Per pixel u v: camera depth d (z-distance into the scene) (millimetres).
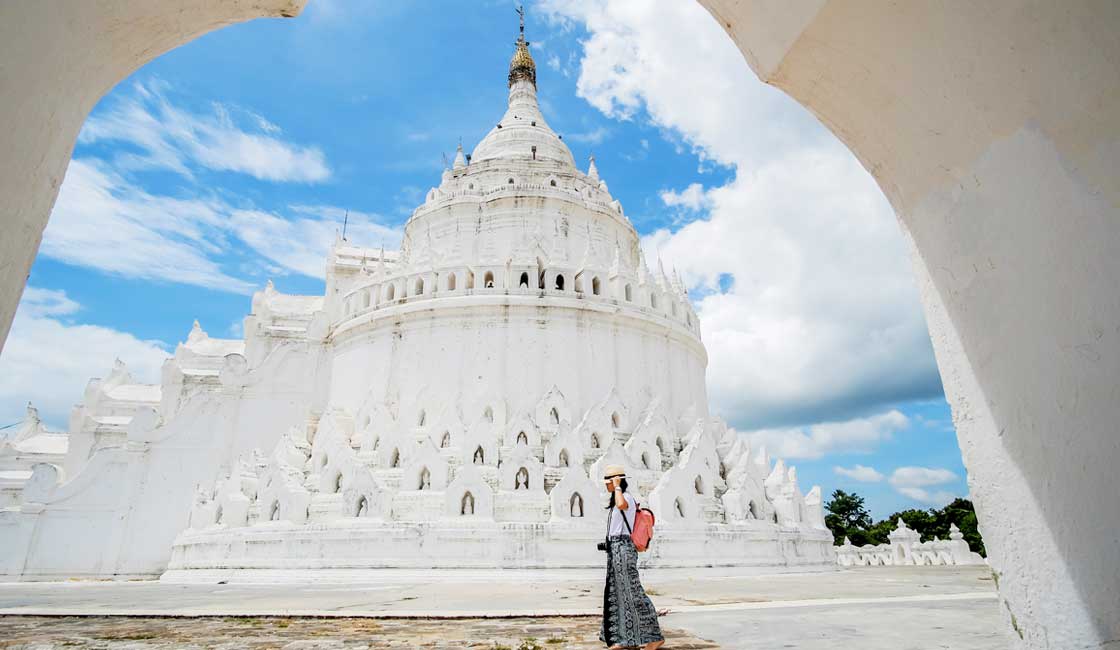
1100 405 3562
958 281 4684
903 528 47750
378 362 35250
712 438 35250
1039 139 3820
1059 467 3873
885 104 4926
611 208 44562
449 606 14875
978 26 3949
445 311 34406
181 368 44656
